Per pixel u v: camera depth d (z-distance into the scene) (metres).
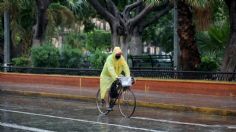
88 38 51.56
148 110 17.05
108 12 28.81
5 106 18.16
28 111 16.45
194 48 20.50
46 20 27.53
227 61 20.33
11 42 33.25
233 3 20.28
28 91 23.41
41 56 26.08
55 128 12.42
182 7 20.12
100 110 15.86
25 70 26.67
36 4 27.69
